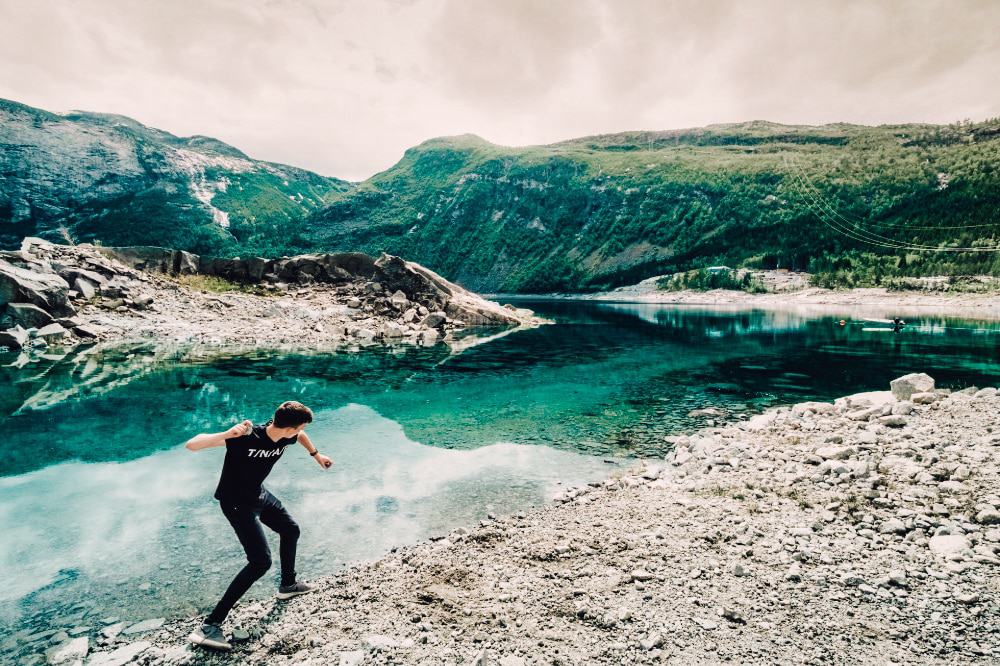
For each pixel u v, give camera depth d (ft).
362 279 124.77
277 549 20.79
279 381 54.80
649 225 652.07
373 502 25.53
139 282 100.63
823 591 15.87
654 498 24.30
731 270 442.91
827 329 131.75
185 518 23.58
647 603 15.58
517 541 20.34
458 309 129.18
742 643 13.58
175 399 45.80
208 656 14.02
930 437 30.53
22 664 13.94
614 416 42.88
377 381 56.49
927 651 13.05
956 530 19.16
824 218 540.93
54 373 55.93
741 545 19.07
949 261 387.75
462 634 14.37
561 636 14.15
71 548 20.76
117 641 14.99
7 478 28.09
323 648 13.98
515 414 43.39
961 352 84.02
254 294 113.60
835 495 23.12
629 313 215.31
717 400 49.06
